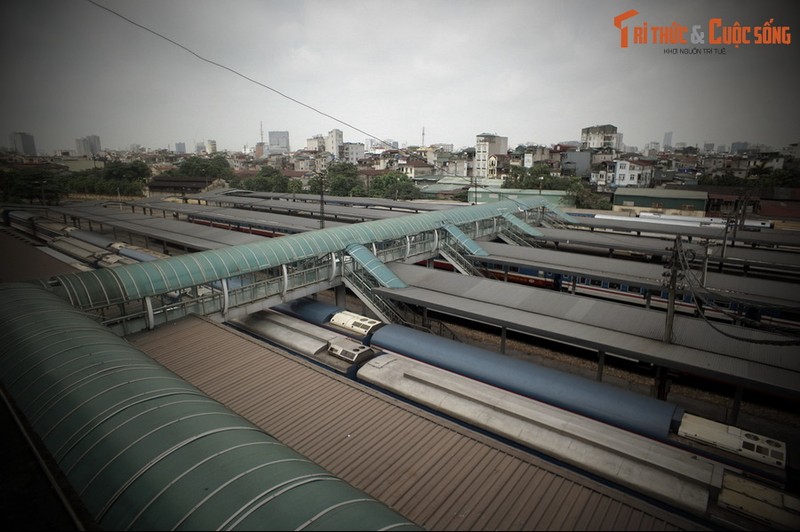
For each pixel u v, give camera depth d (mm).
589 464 16062
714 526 13930
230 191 91312
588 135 169875
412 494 11781
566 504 11492
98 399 12234
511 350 30531
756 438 17031
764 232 54781
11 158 168750
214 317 25953
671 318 23125
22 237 60719
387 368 22281
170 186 126562
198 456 10109
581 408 19156
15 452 11648
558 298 29406
